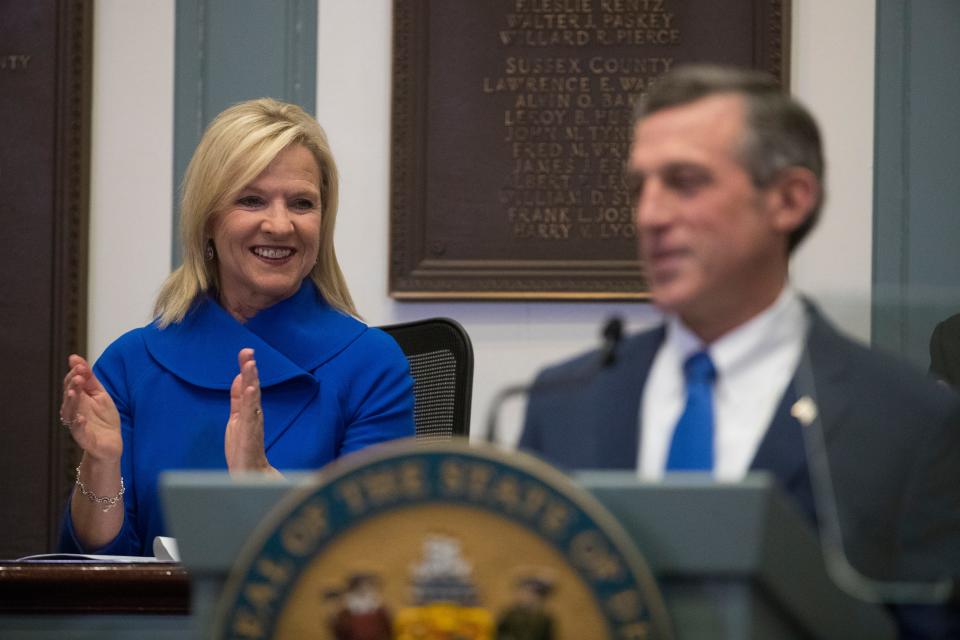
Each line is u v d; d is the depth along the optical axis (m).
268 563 1.81
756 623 1.81
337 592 1.81
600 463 2.43
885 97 7.58
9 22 7.62
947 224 7.53
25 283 7.57
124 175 7.66
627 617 1.75
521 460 1.80
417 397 5.32
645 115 2.37
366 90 7.69
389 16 7.71
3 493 7.54
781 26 7.54
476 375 7.57
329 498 1.81
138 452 4.68
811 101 7.61
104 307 7.63
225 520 1.88
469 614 1.79
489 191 7.61
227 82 7.70
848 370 2.35
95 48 7.70
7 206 7.57
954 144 7.55
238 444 4.00
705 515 1.79
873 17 7.62
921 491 2.24
